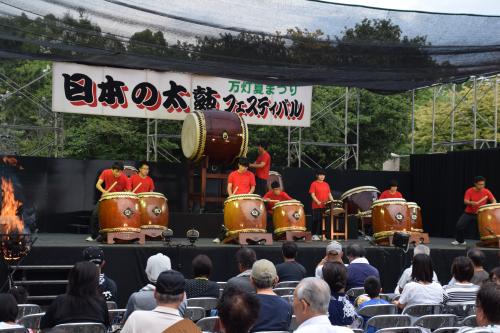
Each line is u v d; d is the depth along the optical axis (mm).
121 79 13555
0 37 8750
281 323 4578
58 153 15891
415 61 10328
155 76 13805
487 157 14672
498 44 10359
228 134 12391
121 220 9633
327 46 9891
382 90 12273
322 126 18750
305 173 15469
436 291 6020
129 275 9086
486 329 3412
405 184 16500
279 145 18609
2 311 4203
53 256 8812
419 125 21031
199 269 6023
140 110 13711
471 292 6086
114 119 17859
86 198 13633
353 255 7180
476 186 11805
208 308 5809
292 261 7469
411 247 10969
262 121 14609
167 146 17422
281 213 11055
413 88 12156
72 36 8922
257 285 4703
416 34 10039
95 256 6203
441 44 10203
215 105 14242
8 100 18250
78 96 13258
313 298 3377
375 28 9859
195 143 12359
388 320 5234
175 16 9094
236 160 12617
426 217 16266
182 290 3766
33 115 18406
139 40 9227
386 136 20125
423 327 5309
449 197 15570
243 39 9594
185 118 13188
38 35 8773
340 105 19094
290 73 10500
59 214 13430
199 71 10523
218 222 11742
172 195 14289
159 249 9234
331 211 12008
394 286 10320
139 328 3562
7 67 18312
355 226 12672
